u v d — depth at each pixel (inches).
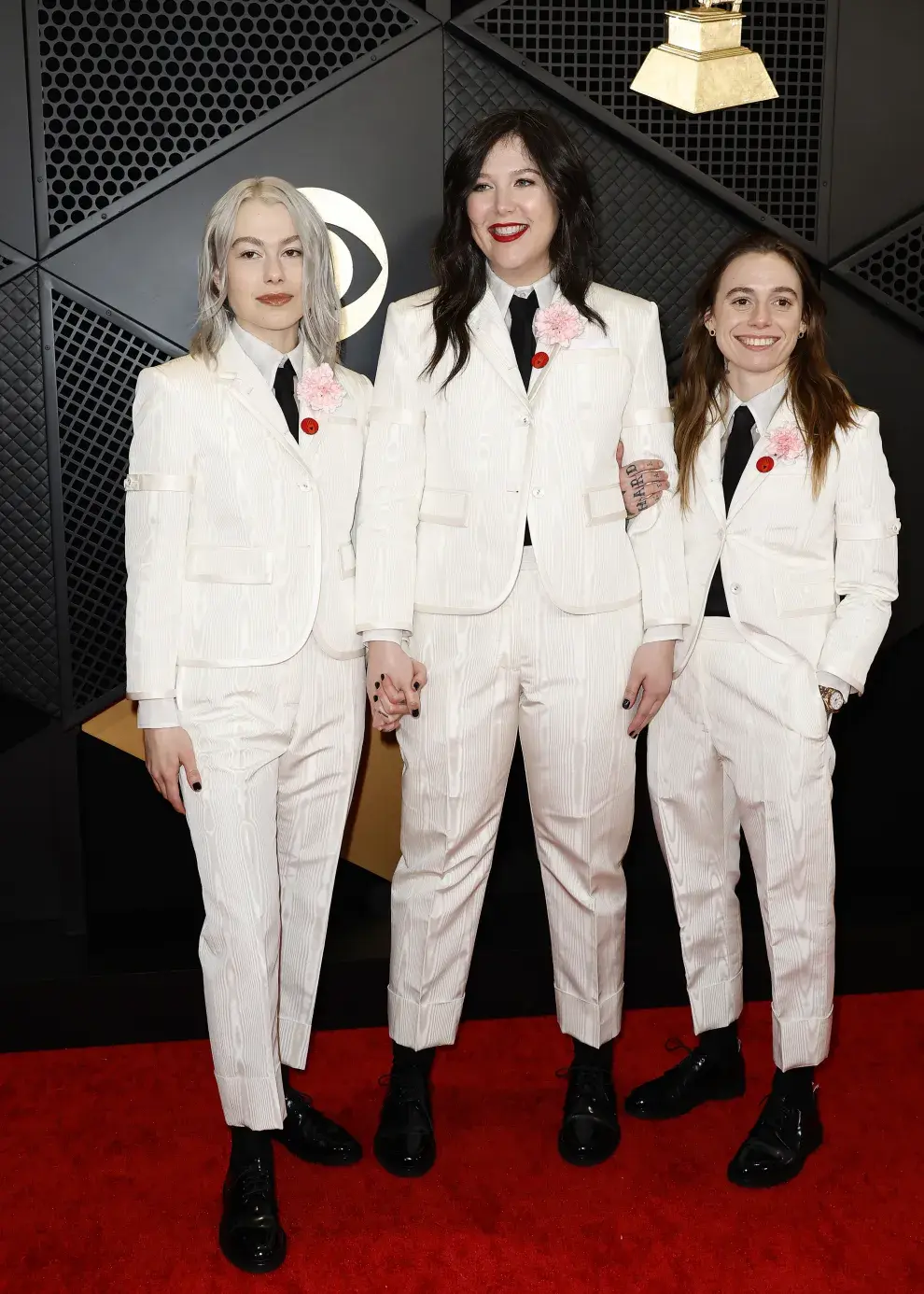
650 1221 80.7
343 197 106.5
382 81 105.7
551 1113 94.0
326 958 108.0
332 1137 88.0
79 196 104.5
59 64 105.5
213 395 78.4
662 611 84.8
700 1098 94.0
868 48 110.1
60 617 109.2
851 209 112.2
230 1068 79.6
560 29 110.3
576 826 86.4
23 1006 104.4
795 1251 77.5
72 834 113.7
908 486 116.6
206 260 78.9
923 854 127.3
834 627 84.0
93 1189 84.4
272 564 79.4
